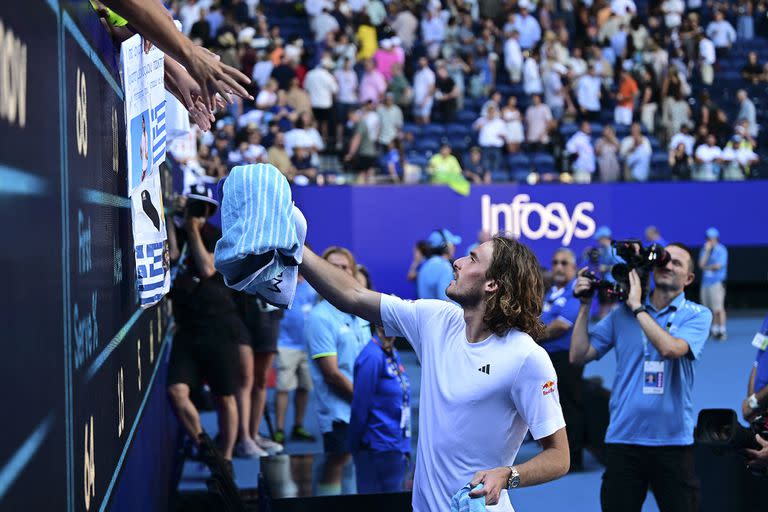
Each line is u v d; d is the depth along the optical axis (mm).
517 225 16219
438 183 15758
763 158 18016
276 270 2709
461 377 2885
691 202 16906
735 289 19328
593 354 5031
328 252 6086
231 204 2707
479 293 2900
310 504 4098
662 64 20766
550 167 17609
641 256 4766
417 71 19391
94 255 2166
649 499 6945
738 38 23453
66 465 1736
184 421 6270
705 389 11617
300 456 4887
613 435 4832
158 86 3121
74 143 1921
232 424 6594
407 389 5246
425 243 12414
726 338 15984
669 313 4840
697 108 20484
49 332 1594
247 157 14727
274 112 16125
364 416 5113
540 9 22281
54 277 1652
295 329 8797
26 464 1386
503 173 17188
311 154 15820
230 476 5047
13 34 1372
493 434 2855
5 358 1265
